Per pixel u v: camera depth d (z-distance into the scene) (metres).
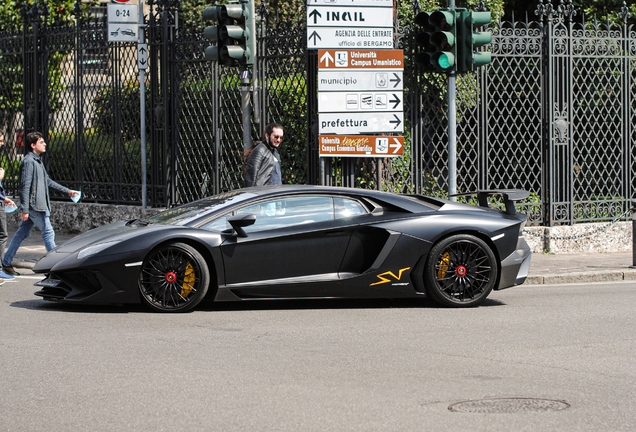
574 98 17.72
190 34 18.22
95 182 20.11
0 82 22.16
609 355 8.93
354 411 6.94
